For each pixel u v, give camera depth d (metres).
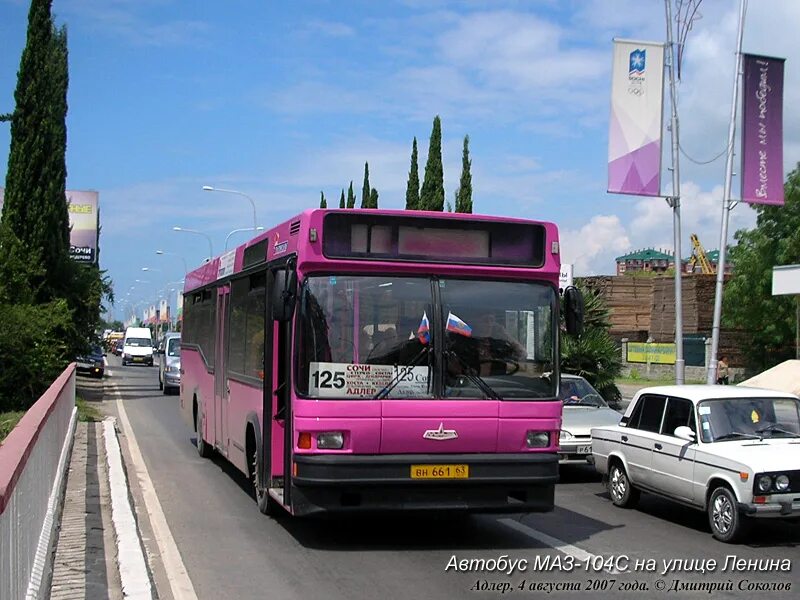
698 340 44.56
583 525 10.66
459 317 9.02
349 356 8.71
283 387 9.73
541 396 9.10
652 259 116.62
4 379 24.12
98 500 11.09
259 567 8.33
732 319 40.41
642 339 54.25
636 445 11.52
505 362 9.06
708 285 46.31
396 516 10.95
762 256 38.59
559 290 9.42
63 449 13.27
